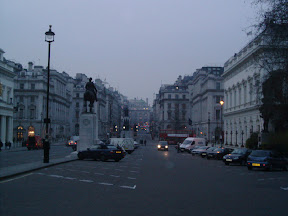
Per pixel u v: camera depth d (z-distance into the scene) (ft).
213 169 94.27
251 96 206.18
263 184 60.85
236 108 241.96
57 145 282.77
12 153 168.25
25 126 331.77
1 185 50.93
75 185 52.75
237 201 42.04
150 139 581.12
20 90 334.44
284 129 139.95
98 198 41.88
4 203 37.65
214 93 339.36
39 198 40.96
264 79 123.75
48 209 34.88
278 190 53.01
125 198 42.39
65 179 60.03
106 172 75.66
